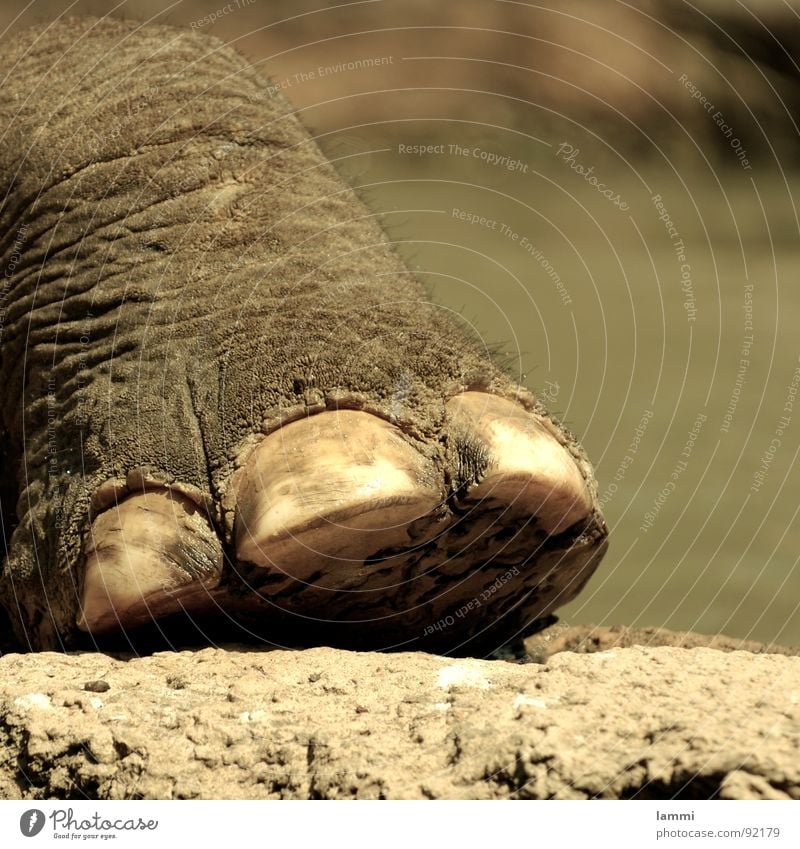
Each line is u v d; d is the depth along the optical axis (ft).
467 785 27.84
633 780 27.07
